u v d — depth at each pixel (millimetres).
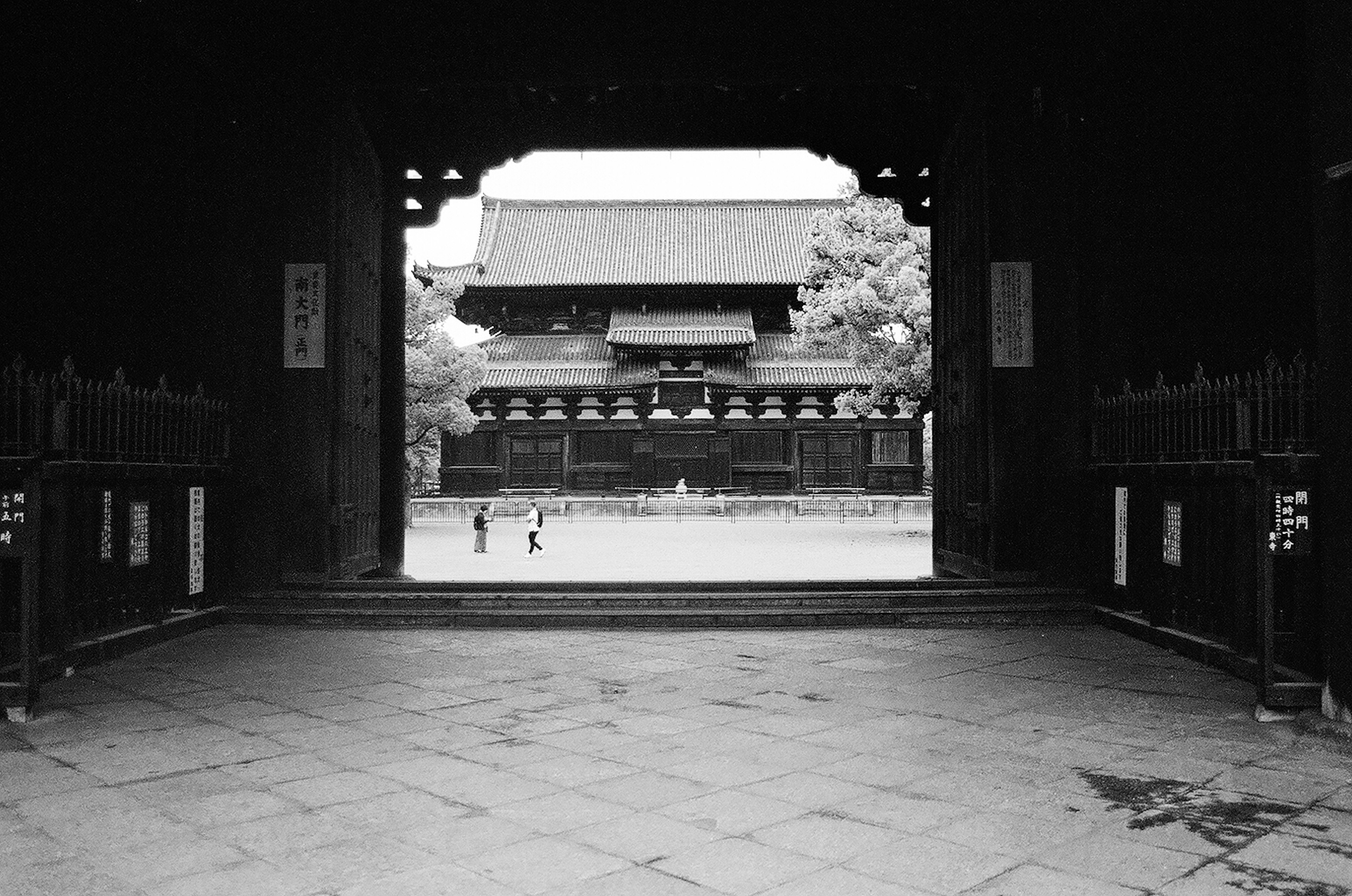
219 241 13531
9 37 13531
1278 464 7332
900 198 18500
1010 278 13672
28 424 11031
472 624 12242
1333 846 4773
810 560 26250
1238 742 6750
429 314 39031
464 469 63125
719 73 13703
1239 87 13750
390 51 13812
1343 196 6922
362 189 15602
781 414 63188
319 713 7695
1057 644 10906
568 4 13633
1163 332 13812
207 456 12703
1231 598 9484
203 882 4367
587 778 5906
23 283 14227
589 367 63156
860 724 7270
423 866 4539
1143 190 13938
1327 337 7090
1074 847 4770
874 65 13719
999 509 13508
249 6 13477
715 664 9805
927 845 4793
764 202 70062
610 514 53281
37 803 5449
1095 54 13688
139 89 13797
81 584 9758
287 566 13578
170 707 7875
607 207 70062
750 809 5336
